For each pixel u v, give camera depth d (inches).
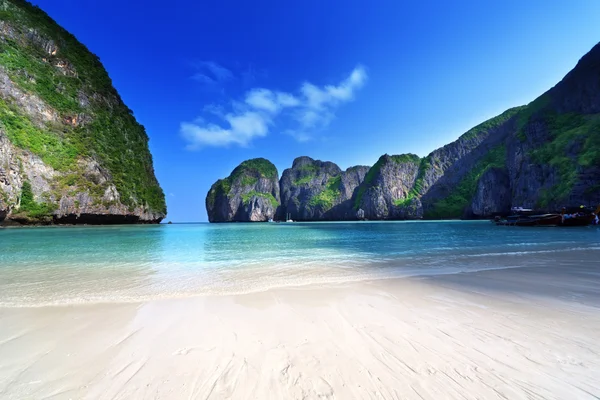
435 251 529.7
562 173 2062.0
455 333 152.8
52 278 304.2
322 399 98.0
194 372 116.1
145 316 185.6
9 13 1930.4
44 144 1665.8
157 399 98.0
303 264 396.2
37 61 1950.1
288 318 180.5
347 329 160.9
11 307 203.6
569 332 152.0
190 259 446.6
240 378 111.7
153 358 127.8
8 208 1393.9
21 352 132.5
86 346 139.7
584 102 2455.7
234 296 233.5
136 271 343.9
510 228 1437.0
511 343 138.9
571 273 315.9
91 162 1902.1
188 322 174.2
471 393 99.5
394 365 120.1
